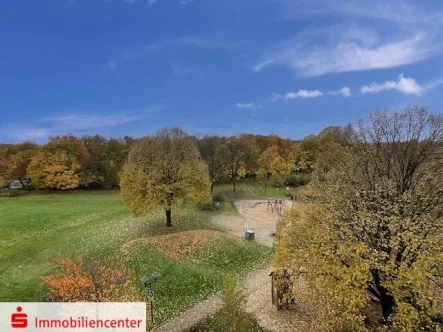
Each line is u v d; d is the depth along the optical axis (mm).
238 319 20594
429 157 36688
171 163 44219
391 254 19531
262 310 24953
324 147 83062
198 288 28609
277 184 88625
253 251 37156
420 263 17500
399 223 19078
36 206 63875
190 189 43656
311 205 27516
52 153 81125
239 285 29547
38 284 28969
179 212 55438
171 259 33688
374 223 19578
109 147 97500
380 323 20172
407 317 16422
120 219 52125
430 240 17891
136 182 42938
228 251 36625
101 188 88500
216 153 77312
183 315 24641
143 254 34625
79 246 39188
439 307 19656
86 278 21781
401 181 32594
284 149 99938
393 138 38625
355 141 48750
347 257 19047
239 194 78062
